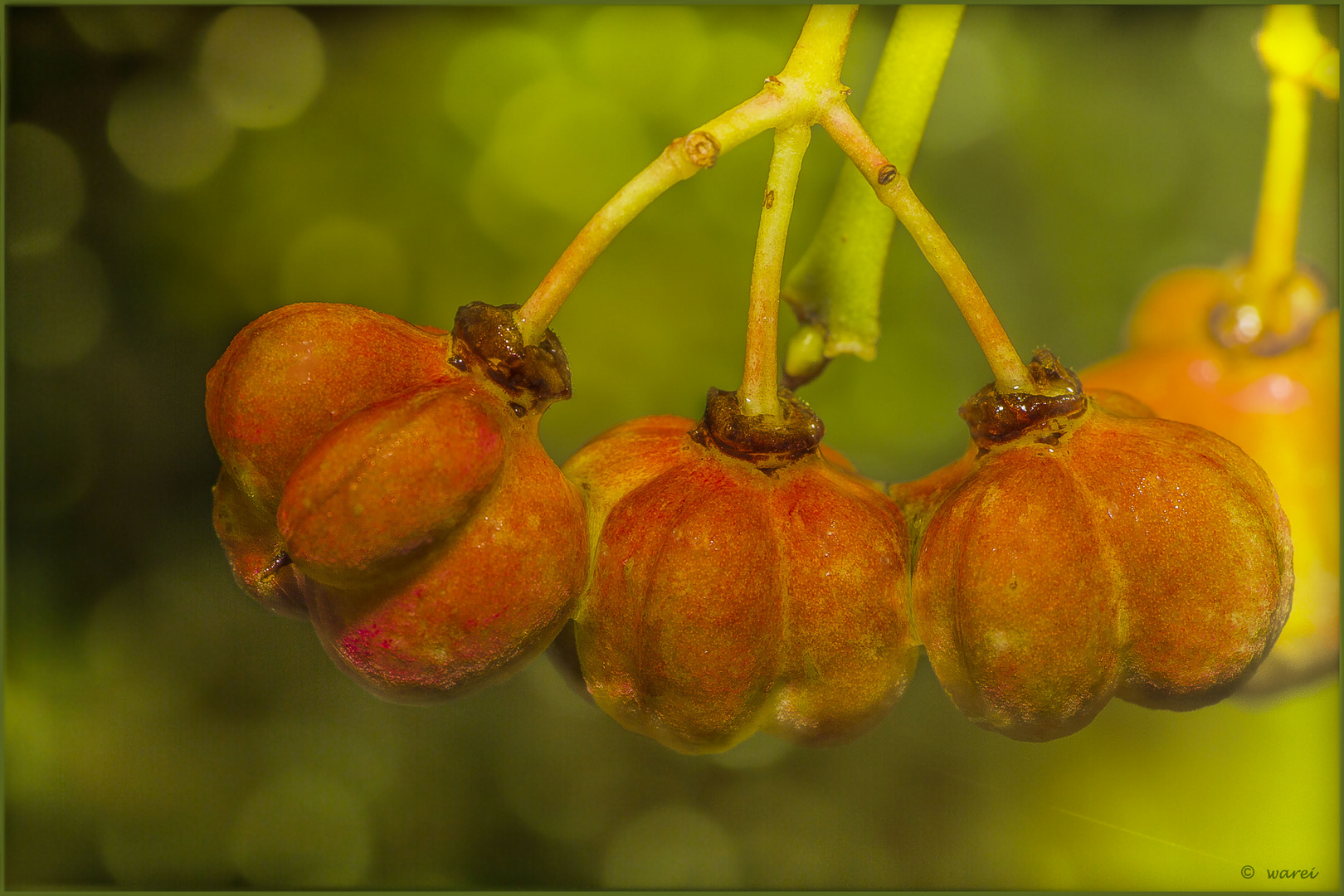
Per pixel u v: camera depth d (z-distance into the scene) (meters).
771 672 0.15
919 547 0.15
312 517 0.15
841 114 0.15
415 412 0.15
